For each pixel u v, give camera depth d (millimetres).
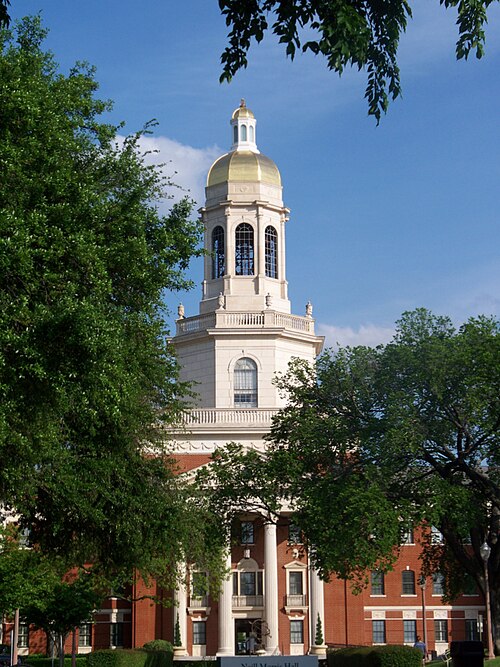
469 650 23750
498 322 40719
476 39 17406
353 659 41562
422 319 41031
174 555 42281
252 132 83562
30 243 25797
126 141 35500
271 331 78312
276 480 42406
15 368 25188
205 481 44062
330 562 38281
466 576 48875
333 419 40938
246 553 77188
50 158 27250
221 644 76938
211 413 77375
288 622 80000
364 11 17578
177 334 80250
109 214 31828
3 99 26781
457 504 37406
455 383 39188
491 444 39000
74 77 32938
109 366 26156
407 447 37750
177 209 35844
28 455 28719
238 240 80688
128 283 32844
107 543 39375
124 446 36000
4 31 33625
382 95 17875
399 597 81750
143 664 50531
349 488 37719
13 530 53438
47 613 62594
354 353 42062
